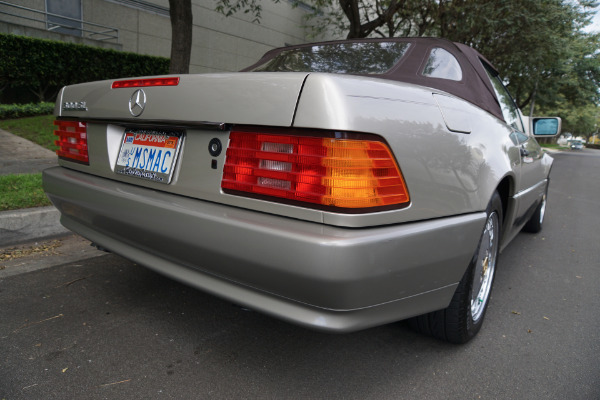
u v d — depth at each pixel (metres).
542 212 4.85
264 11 17.78
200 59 15.73
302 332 2.38
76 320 2.39
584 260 4.02
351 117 1.47
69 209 2.41
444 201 1.79
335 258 1.40
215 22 16.02
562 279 3.47
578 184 11.28
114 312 2.51
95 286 2.85
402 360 2.15
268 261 1.50
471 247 1.93
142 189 2.02
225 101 1.70
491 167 2.16
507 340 2.41
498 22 10.87
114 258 3.38
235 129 1.68
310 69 2.62
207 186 1.76
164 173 1.95
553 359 2.22
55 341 2.17
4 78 10.69
